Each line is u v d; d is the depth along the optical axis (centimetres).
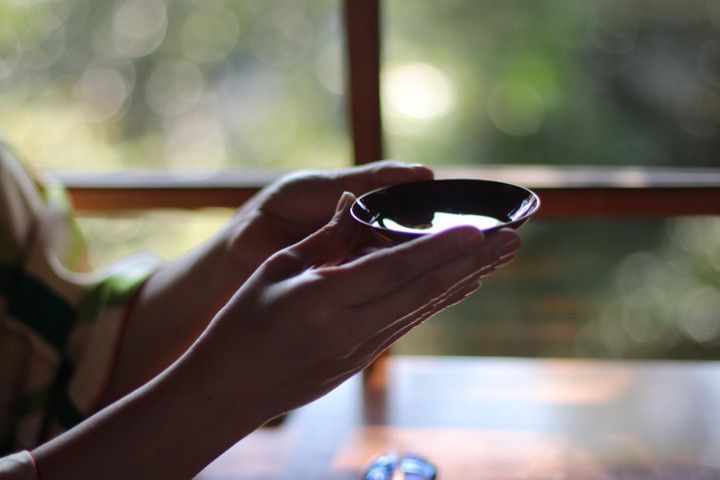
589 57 243
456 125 251
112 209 135
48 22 244
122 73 251
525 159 250
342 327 58
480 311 209
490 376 126
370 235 73
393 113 251
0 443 103
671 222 225
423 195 72
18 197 108
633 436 108
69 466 64
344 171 88
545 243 220
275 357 59
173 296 98
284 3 253
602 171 129
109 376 99
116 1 248
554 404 117
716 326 230
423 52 248
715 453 104
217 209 134
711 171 128
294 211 90
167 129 255
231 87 256
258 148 256
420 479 92
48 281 104
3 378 103
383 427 111
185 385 62
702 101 240
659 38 239
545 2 242
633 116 244
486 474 101
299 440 109
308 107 256
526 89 246
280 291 59
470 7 246
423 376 127
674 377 125
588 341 221
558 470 101
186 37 256
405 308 58
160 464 63
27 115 246
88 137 251
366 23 120
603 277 222
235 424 62
